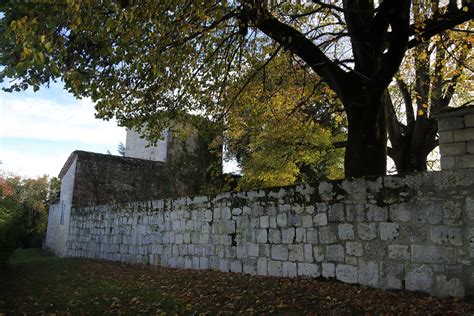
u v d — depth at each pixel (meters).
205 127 11.02
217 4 7.06
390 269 6.43
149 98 9.38
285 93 12.09
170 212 11.66
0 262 11.21
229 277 8.54
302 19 10.47
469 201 5.69
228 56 9.69
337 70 8.26
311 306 5.71
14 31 4.99
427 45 11.28
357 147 7.99
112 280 9.20
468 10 7.79
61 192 21.80
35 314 6.20
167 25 6.75
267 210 8.59
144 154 24.97
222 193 9.87
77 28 5.75
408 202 6.33
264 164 14.48
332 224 7.32
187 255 10.79
